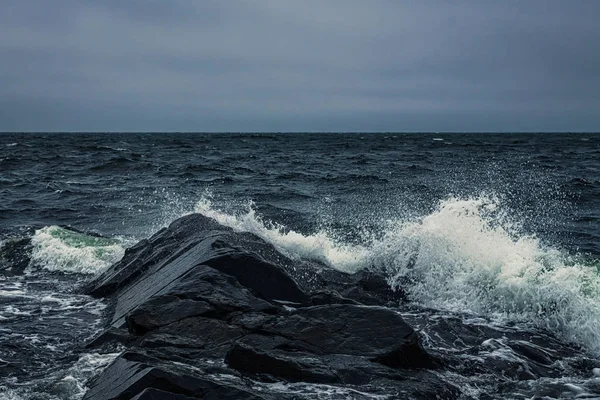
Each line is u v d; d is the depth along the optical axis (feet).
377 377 22.77
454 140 342.44
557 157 156.04
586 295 31.22
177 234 39.60
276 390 21.67
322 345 24.52
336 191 85.81
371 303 33.01
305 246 41.70
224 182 96.63
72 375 23.71
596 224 61.52
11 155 160.45
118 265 39.50
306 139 368.89
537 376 25.00
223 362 23.79
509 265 34.45
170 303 27.68
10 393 22.39
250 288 29.78
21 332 29.84
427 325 29.89
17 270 44.52
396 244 38.70
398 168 122.72
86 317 32.68
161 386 19.75
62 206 72.13
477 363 25.62
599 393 23.31
